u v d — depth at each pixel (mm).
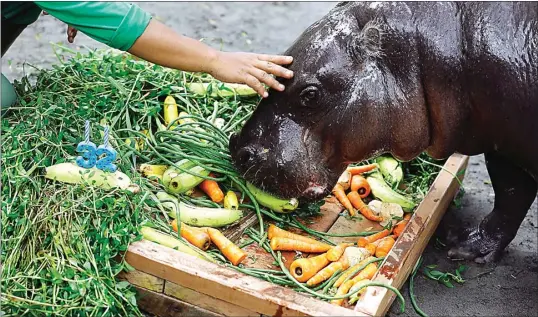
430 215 4137
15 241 3479
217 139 4293
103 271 3455
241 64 3775
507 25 3699
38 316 3322
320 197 3857
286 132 3785
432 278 4234
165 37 3748
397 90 3779
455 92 3797
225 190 4246
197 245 3773
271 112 3816
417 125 3838
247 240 3994
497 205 4477
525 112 3701
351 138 3768
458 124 3881
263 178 3812
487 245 4477
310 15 7938
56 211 3541
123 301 3506
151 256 3492
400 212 4293
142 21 3711
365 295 3377
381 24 3781
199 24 7469
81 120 4145
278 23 7680
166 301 3543
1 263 3422
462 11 3783
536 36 3666
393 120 3789
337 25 3820
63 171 3688
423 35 3746
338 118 3746
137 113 4469
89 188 3652
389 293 3525
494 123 3820
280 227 4117
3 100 4188
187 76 4832
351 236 4113
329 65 3723
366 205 4348
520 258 4555
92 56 4895
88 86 4465
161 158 4168
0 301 3252
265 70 3742
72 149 3965
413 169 4801
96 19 3674
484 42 3693
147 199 3859
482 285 4246
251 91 4750
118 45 3740
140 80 4570
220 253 3826
